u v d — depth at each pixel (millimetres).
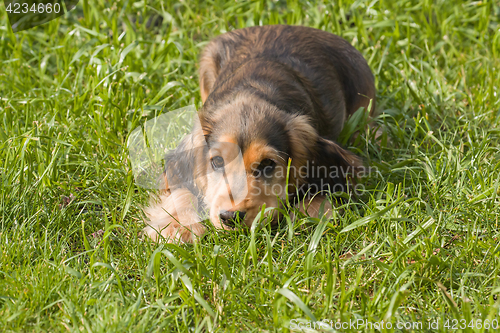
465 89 5168
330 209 3590
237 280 2818
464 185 3664
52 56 5930
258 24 6242
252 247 2770
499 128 4449
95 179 3959
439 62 5820
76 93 4938
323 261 2693
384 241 2984
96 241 3279
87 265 3023
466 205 3428
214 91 4047
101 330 2402
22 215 3418
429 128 4242
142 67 5449
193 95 5105
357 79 4906
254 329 2516
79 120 4562
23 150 3588
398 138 4457
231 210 3176
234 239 3205
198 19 6551
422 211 3475
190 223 3498
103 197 3770
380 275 2891
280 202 3379
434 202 3549
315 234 2889
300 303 2373
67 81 5215
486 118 4691
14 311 2555
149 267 2730
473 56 5801
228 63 4602
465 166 3740
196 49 5930
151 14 6844
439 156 4129
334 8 6469
